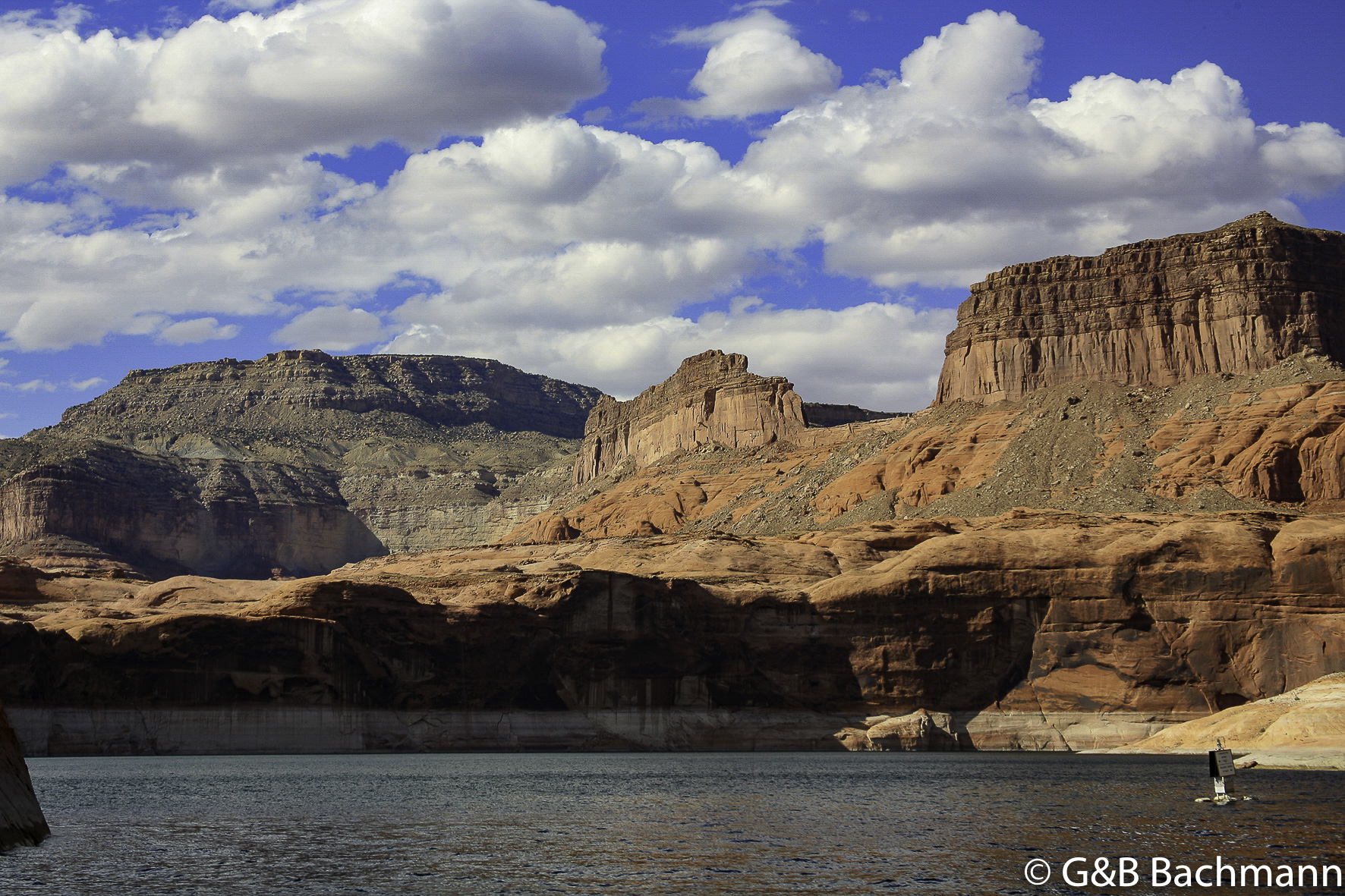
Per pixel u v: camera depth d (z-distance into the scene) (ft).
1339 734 505.25
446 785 429.38
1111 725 601.21
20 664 571.28
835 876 248.73
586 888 238.68
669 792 402.72
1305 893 234.17
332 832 309.83
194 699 592.60
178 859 269.03
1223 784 354.95
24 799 290.35
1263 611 596.29
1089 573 619.26
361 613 625.00
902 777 455.63
